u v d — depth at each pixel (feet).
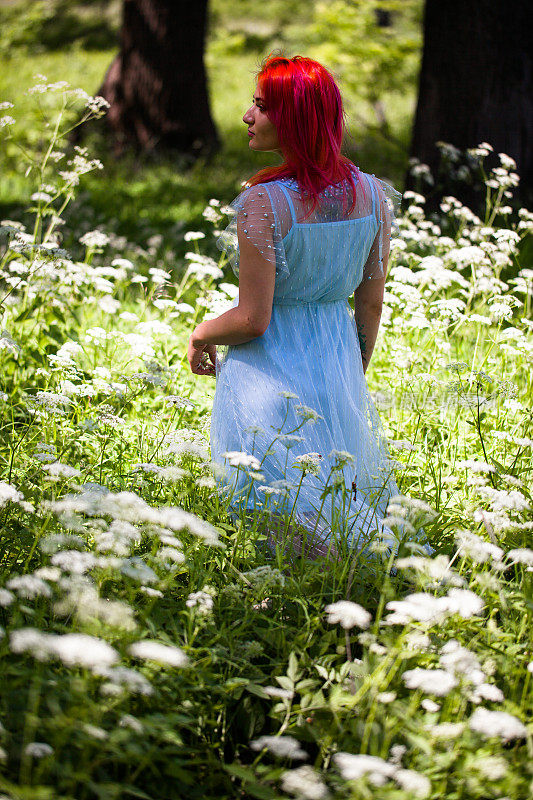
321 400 9.76
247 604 8.03
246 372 9.78
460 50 24.89
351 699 6.69
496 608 8.32
